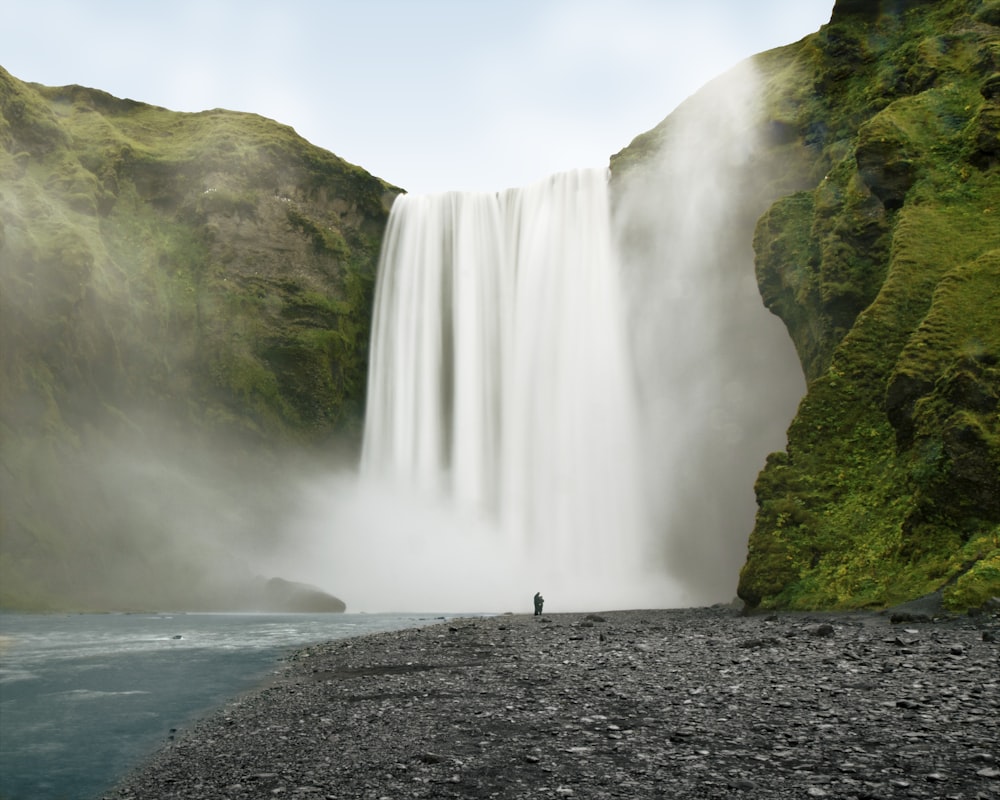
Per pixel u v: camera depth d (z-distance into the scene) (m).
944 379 31.80
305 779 9.89
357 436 82.94
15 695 18.69
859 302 44.09
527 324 78.56
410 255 85.56
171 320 76.88
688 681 15.10
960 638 19.86
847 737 10.17
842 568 31.91
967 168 43.41
